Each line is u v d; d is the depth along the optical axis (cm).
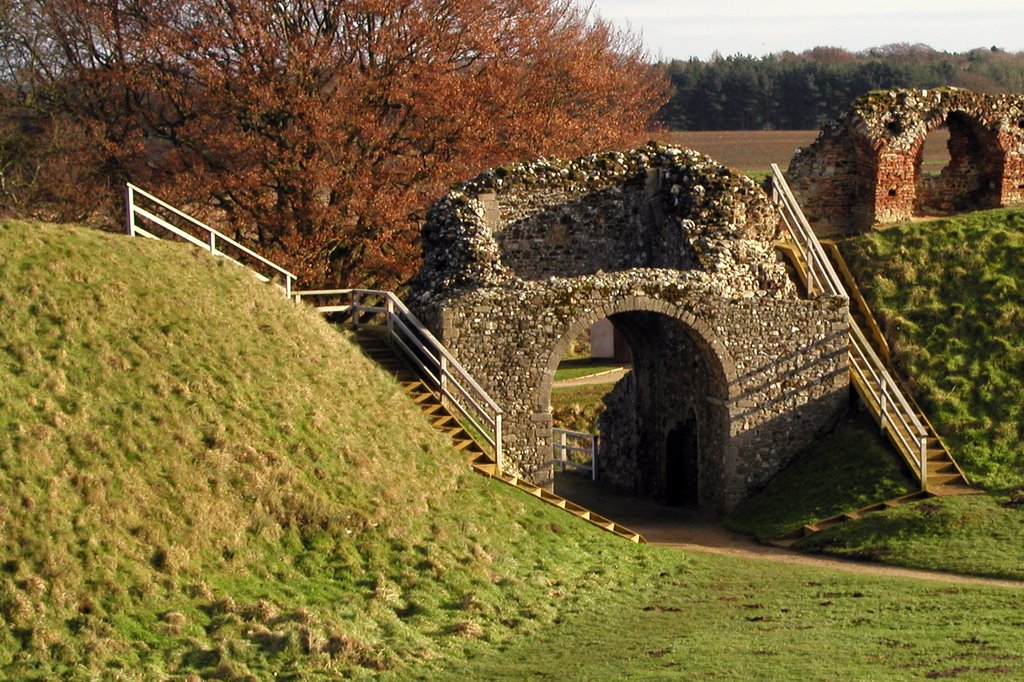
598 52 5972
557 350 3616
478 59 5450
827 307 3819
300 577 2658
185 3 5016
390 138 5106
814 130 11025
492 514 3122
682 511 3928
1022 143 4472
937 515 3275
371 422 3212
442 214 3816
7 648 2269
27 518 2481
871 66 11938
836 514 3459
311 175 4788
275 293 3503
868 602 2667
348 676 2317
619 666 2225
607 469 4412
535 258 3944
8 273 3036
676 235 3912
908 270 4072
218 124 4981
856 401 3834
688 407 3975
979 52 14788
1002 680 1945
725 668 2128
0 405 2692
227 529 2673
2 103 5344
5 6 5241
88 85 5216
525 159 5212
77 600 2391
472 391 3569
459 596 2733
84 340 2947
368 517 2866
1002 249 4112
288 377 3162
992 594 2688
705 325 3722
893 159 4319
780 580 2956
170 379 2953
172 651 2348
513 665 2345
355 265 5100
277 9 5047
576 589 2878
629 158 4047
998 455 3556
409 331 3616
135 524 2578
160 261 3312
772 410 3784
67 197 5062
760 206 3897
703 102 11556
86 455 2667
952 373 3791
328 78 5094
